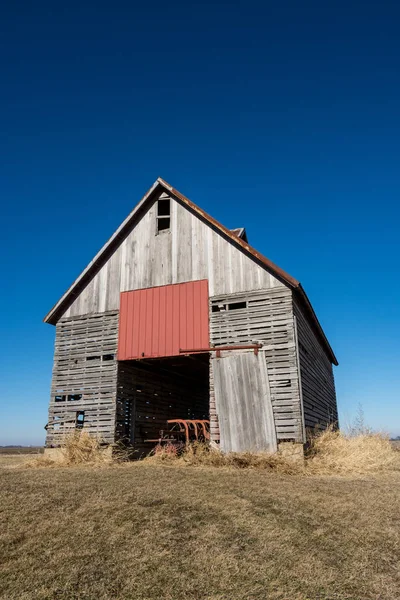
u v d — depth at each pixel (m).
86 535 5.95
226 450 13.83
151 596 4.49
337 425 25.62
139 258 17.12
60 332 17.69
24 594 4.52
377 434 15.34
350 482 9.91
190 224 16.64
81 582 4.75
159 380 19.83
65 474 10.62
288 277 14.31
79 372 16.86
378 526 6.48
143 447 17.53
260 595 4.50
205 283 15.75
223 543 5.70
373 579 4.88
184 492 8.09
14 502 7.41
